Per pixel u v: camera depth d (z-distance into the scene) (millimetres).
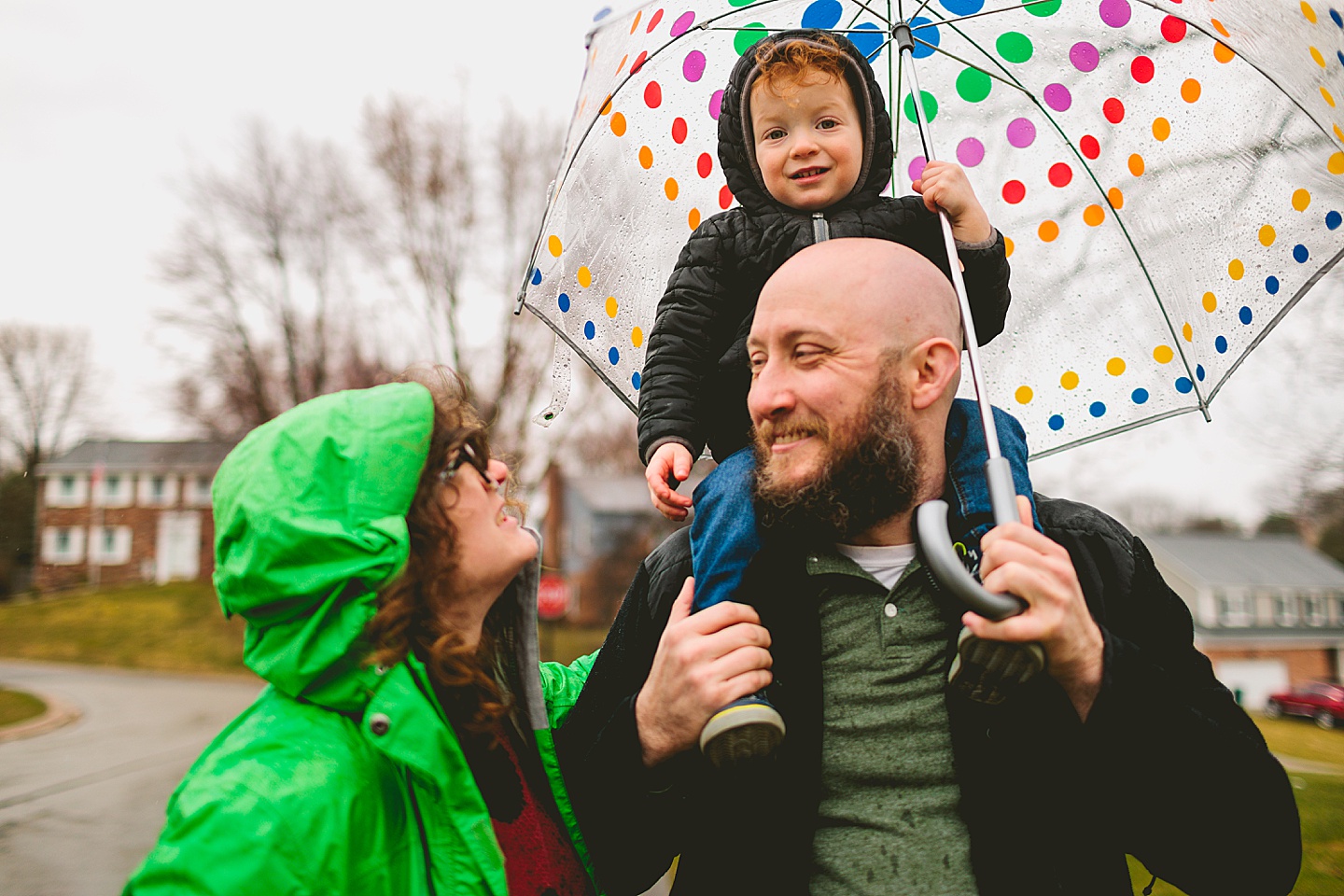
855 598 1503
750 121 1896
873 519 1443
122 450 49500
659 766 1474
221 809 1262
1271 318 1771
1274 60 1739
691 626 1414
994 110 2092
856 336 1421
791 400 1428
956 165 1717
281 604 1379
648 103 2090
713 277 1901
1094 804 1416
